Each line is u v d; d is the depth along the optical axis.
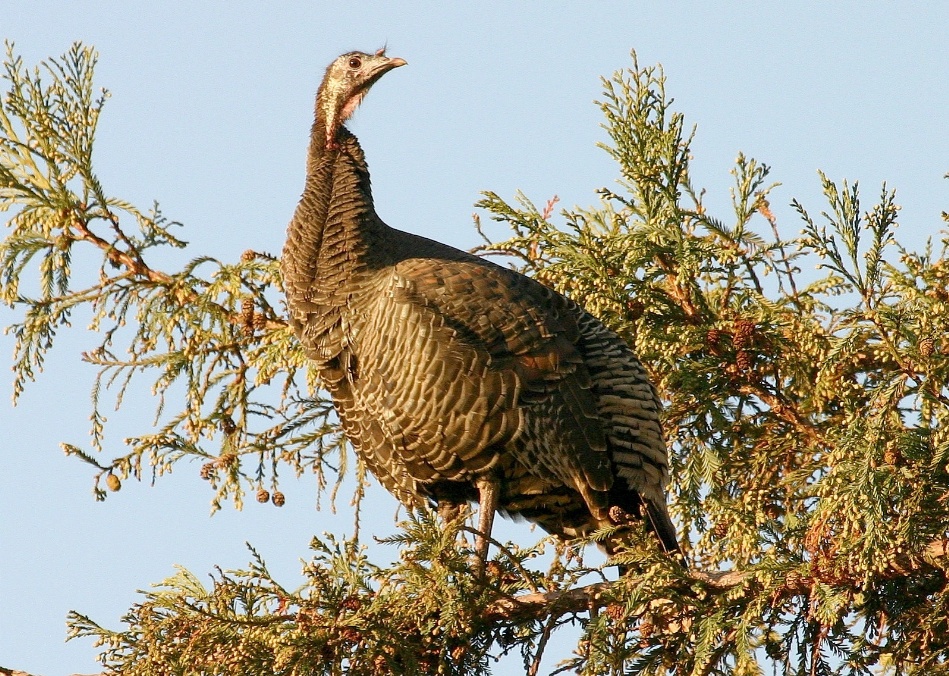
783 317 13.67
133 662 11.98
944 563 11.82
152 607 11.95
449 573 11.72
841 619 12.19
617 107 14.80
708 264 14.48
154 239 15.24
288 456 15.26
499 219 14.95
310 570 11.80
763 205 14.92
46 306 15.19
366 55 16.69
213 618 11.64
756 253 14.62
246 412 15.28
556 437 13.66
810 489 12.73
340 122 16.30
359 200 14.84
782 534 12.49
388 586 11.98
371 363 13.90
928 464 11.89
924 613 12.19
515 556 12.21
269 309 15.51
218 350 15.31
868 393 12.82
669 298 14.50
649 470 13.97
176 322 15.11
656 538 12.87
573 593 12.15
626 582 11.82
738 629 11.41
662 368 14.46
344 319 14.20
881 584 12.29
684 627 12.20
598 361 14.12
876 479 11.59
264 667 11.56
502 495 14.23
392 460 14.36
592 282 14.38
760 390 13.95
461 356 13.47
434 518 11.57
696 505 14.19
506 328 13.67
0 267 15.12
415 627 12.05
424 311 13.58
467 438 13.61
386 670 11.87
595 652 11.45
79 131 15.19
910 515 11.70
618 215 15.30
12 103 15.09
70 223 15.13
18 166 15.27
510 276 14.28
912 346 12.36
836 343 12.76
